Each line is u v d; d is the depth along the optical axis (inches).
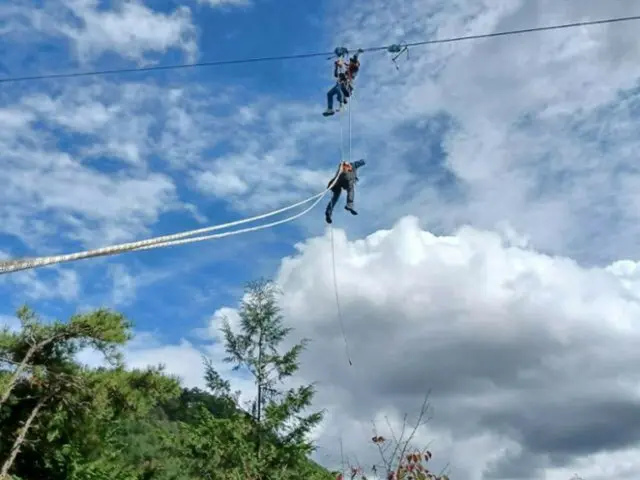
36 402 959.6
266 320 1187.3
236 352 1176.2
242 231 478.6
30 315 957.8
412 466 465.1
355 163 705.0
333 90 713.6
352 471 470.0
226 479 1005.8
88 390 943.0
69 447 973.8
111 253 357.1
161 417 1320.1
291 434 1098.1
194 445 1053.8
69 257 325.1
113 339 957.2
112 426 1059.9
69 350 981.8
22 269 298.0
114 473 1010.1
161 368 1018.1
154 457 1184.2
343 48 716.0
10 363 945.5
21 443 911.7
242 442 1045.2
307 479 1074.1
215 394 1131.9
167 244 414.0
